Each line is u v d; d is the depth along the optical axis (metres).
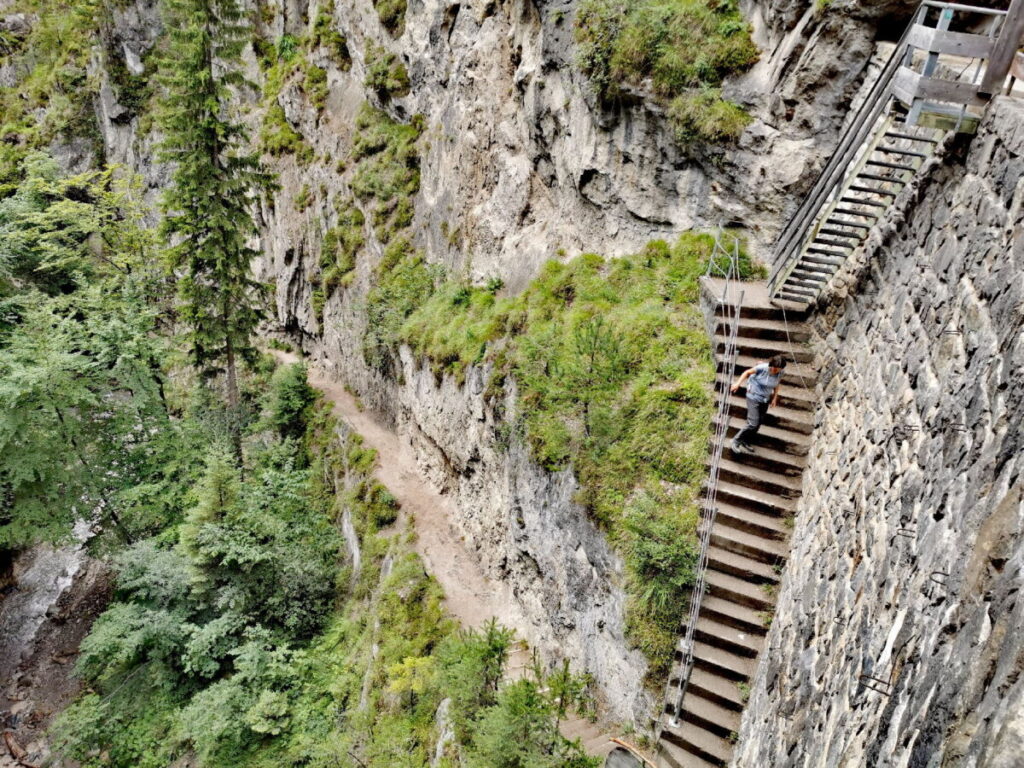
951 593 3.17
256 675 12.55
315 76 22.67
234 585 13.52
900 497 4.58
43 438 14.32
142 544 14.81
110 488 15.95
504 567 12.47
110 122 30.89
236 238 17.11
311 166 22.52
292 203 23.34
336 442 19.06
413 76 18.36
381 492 15.95
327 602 14.98
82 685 15.02
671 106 10.77
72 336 15.91
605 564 8.85
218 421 18.31
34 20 35.41
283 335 25.69
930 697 2.94
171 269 17.50
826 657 4.98
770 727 5.77
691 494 8.46
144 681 13.98
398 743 10.17
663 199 11.61
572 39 11.94
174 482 16.64
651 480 8.81
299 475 16.88
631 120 11.46
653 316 10.48
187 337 17.61
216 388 21.36
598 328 9.95
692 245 11.22
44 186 21.97
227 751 12.08
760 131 10.20
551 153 13.53
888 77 5.98
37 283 21.11
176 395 22.08
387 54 19.34
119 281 19.31
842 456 6.59
